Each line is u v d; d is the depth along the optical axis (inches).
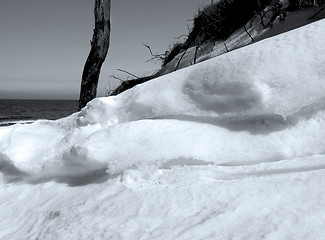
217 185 108.1
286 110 114.0
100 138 147.1
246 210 91.2
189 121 139.2
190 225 93.7
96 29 339.6
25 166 174.9
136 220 105.0
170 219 100.2
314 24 134.6
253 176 107.7
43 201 151.3
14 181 182.2
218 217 92.0
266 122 122.9
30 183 174.9
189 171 121.6
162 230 96.1
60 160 158.7
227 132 128.2
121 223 106.2
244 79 122.6
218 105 131.6
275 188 96.3
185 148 127.6
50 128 211.2
